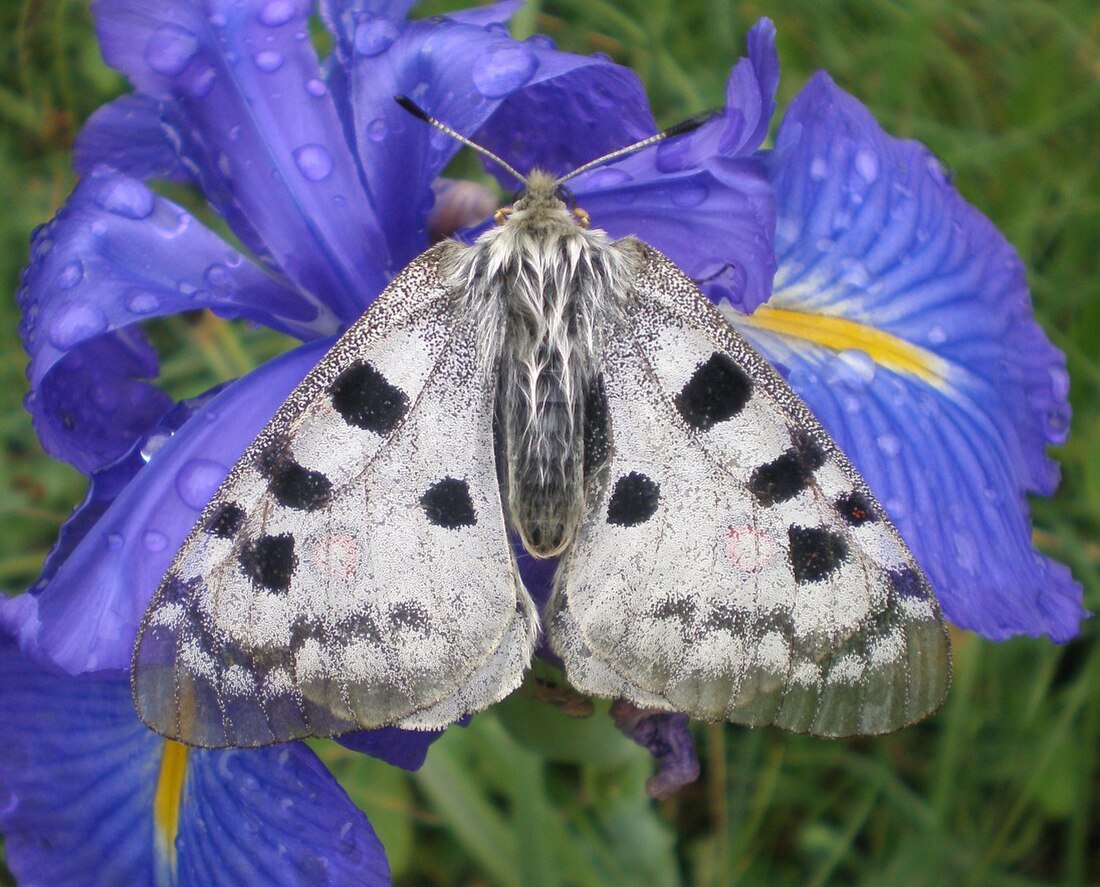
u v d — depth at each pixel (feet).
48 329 0.54
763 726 0.51
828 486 0.51
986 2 0.86
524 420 0.53
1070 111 0.84
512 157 0.61
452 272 0.54
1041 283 0.82
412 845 0.78
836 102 0.61
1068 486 0.79
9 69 0.84
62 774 0.55
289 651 0.50
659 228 0.57
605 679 0.52
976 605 0.57
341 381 0.52
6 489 0.78
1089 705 0.75
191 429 0.54
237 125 0.57
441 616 0.51
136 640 0.50
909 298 0.61
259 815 0.55
